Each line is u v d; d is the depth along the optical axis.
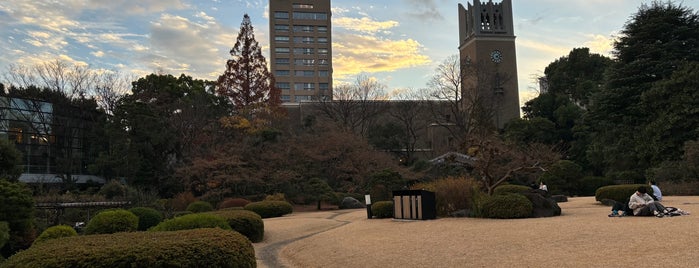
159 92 41.91
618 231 9.91
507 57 71.06
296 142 36.72
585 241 9.11
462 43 77.31
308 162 35.44
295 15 103.88
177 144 37.00
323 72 102.81
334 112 54.94
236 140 35.94
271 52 101.69
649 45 35.50
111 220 12.73
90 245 6.14
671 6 36.00
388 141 52.44
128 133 35.50
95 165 35.44
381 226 15.38
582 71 54.97
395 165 37.81
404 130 56.19
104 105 40.41
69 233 10.96
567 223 12.09
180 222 12.35
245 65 44.41
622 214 13.69
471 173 27.12
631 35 37.38
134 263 5.75
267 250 13.49
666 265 6.70
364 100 55.88
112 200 21.48
